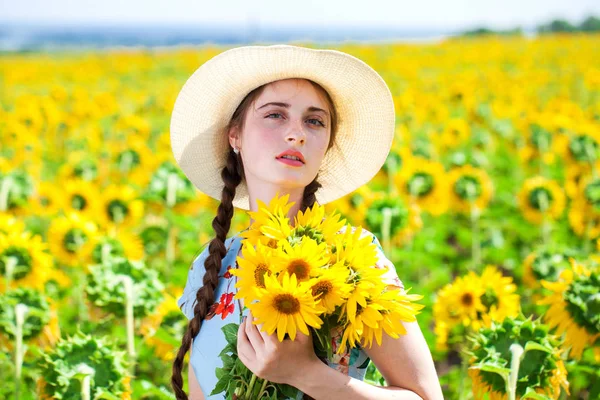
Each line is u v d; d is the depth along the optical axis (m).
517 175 10.52
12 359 3.97
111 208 6.14
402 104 14.12
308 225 2.11
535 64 27.72
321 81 2.50
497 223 8.05
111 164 9.05
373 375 3.08
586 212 6.59
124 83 25.00
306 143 2.37
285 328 1.94
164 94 18.84
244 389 2.22
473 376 3.02
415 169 6.69
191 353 2.54
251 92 2.53
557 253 5.29
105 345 3.32
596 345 3.40
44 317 3.93
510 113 13.73
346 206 5.82
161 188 6.27
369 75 2.52
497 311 3.84
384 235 5.62
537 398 2.86
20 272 4.46
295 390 2.20
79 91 14.87
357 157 2.79
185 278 5.79
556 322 3.45
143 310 3.94
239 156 2.72
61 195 6.64
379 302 2.03
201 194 6.41
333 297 1.99
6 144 10.45
